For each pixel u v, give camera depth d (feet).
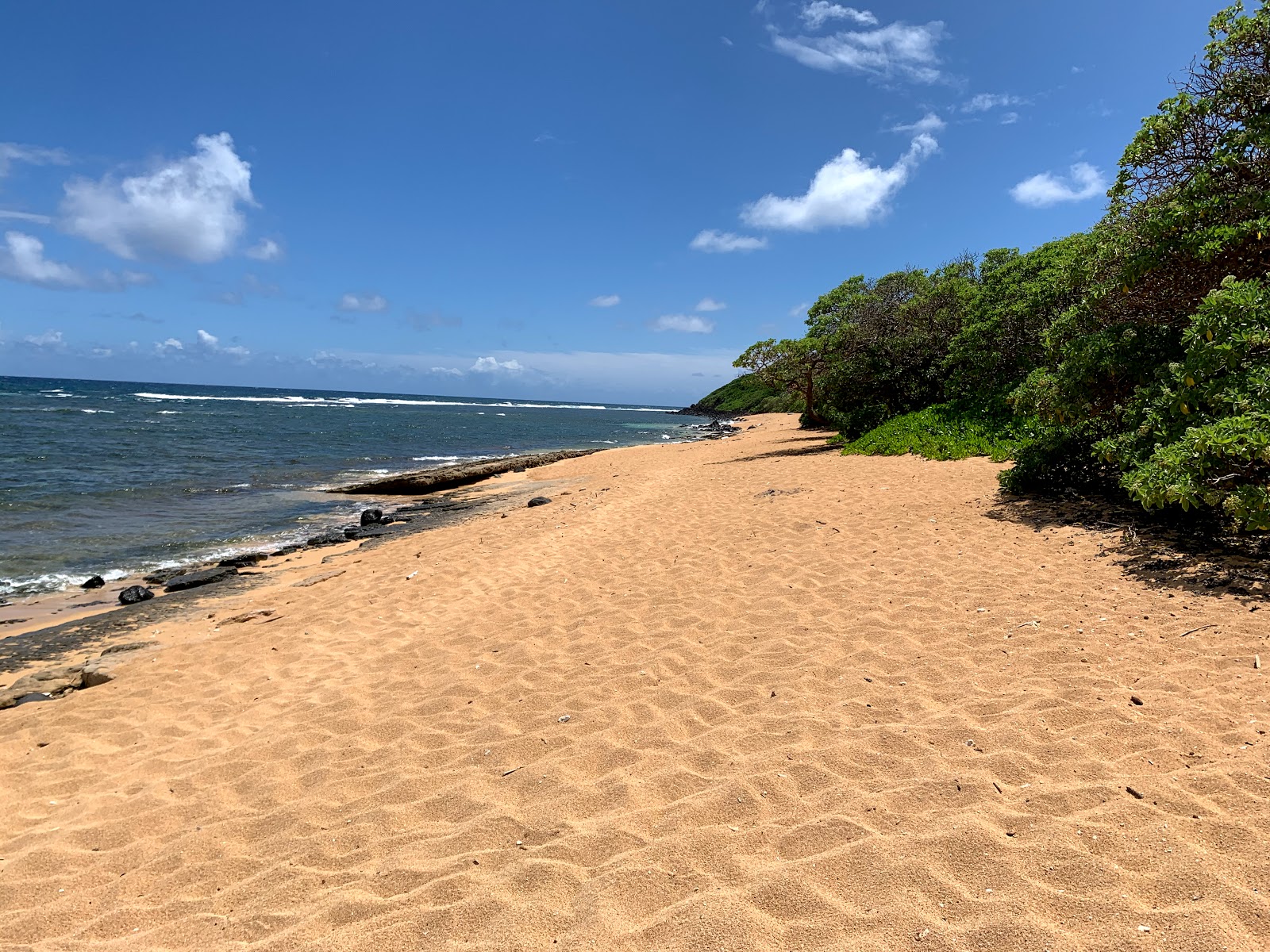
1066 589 17.17
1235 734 9.86
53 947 8.09
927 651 14.34
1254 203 20.40
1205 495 16.01
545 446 115.44
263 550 36.19
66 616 25.55
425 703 14.33
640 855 8.52
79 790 12.25
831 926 7.00
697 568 22.61
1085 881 7.20
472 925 7.55
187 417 140.56
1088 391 24.30
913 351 60.64
